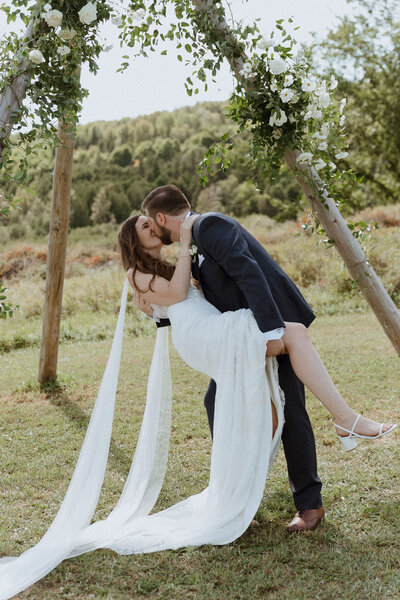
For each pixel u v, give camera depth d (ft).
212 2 10.34
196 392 18.10
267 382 8.96
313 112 10.28
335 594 7.52
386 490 10.57
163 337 10.43
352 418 8.87
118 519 9.80
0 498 11.07
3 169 9.74
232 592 7.68
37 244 53.83
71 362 23.49
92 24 10.09
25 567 8.26
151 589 7.90
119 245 10.03
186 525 9.36
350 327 26.02
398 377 18.22
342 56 46.73
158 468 10.53
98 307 34.47
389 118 47.55
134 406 16.99
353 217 45.93
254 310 8.65
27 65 9.37
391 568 8.12
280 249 38.65
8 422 16.14
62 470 12.42
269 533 9.34
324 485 10.91
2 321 33.19
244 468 8.90
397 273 32.60
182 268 9.35
